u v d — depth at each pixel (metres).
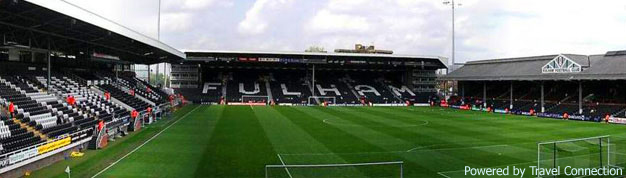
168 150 27.17
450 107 73.19
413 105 78.56
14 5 22.17
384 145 30.05
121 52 51.06
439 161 24.34
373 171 21.58
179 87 81.12
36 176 20.22
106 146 28.45
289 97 80.31
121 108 42.25
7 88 32.47
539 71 62.41
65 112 32.59
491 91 77.75
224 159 24.64
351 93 84.62
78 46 43.25
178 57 59.31
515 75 65.12
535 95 68.69
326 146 29.42
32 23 27.83
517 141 32.53
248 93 81.00
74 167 22.08
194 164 23.20
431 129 39.81
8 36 34.25
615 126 44.75
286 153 26.72
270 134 35.06
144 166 22.56
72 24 27.00
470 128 41.03
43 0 21.20
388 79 95.50
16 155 20.02
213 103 75.25
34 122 27.75
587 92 61.94
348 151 27.61
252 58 76.00
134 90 56.56
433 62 82.38
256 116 51.31
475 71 76.94
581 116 53.03
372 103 78.94
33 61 42.06
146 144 29.38
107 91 46.91
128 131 35.94
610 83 59.09
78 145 26.14
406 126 42.09
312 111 60.28
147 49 46.72
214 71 89.88
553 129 41.22
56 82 40.75
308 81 90.00
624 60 52.66
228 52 74.19
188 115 51.62
